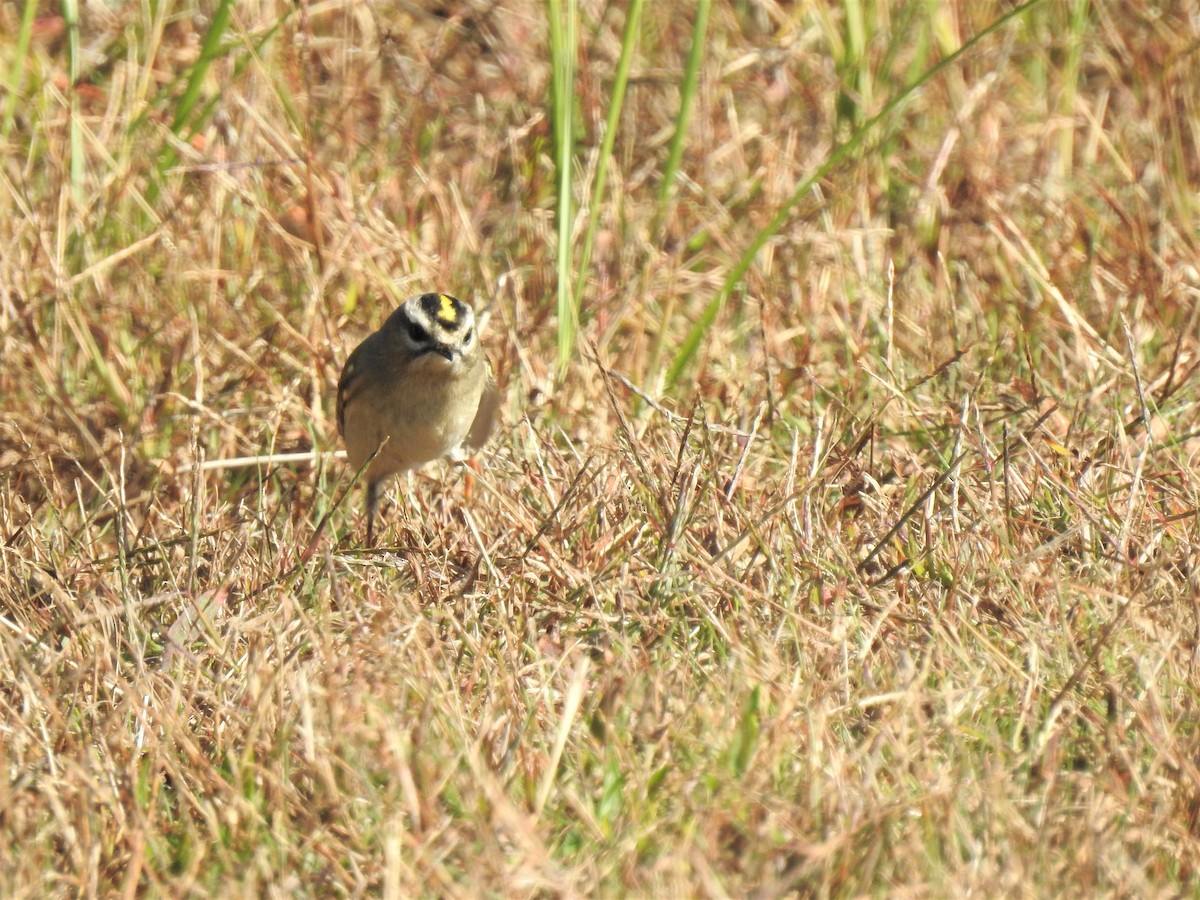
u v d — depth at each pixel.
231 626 9.08
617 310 13.90
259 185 14.88
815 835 7.13
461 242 14.74
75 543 10.66
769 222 15.05
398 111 16.50
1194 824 7.39
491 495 11.27
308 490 12.21
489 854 6.78
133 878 6.80
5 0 16.94
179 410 12.74
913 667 8.30
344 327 13.73
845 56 16.83
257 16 16.69
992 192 15.38
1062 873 6.83
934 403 12.23
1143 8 17.22
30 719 8.06
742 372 13.18
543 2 17.53
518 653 8.91
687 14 17.81
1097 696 8.34
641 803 7.29
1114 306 13.49
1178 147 15.38
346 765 7.53
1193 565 9.50
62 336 13.12
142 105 15.30
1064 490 10.17
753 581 9.94
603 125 16.19
